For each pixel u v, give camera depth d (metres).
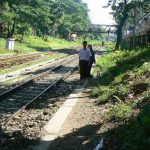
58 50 77.94
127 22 72.94
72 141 9.45
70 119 11.95
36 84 21.19
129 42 53.94
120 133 9.00
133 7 57.16
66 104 14.70
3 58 38.06
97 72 24.58
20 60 39.06
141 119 8.73
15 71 28.12
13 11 71.94
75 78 24.94
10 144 9.36
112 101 13.55
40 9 104.06
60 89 19.56
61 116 12.42
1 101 15.46
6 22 72.38
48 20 109.25
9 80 22.77
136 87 13.64
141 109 10.48
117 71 20.39
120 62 24.42
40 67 33.88
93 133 9.88
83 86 19.98
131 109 10.76
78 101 15.40
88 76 22.19
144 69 16.41
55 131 10.50
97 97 15.61
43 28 111.00
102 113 11.95
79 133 10.07
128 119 9.98
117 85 15.97
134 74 16.25
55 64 38.03
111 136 9.10
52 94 17.86
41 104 15.20
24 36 86.81
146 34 32.94
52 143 9.45
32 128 11.05
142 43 36.91
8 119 11.85
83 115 12.28
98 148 8.38
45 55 54.47
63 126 11.04
